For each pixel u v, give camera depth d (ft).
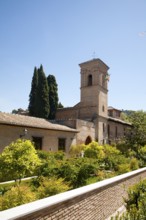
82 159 54.90
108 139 131.64
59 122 103.19
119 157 65.87
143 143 128.16
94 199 23.30
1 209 22.08
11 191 24.31
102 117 124.88
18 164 35.58
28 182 41.37
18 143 38.78
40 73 127.95
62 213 16.94
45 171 41.11
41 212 14.49
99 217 24.29
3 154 36.37
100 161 61.11
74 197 18.92
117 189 31.04
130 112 153.07
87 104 125.29
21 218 12.72
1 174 35.99
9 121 64.85
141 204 19.61
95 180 42.86
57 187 28.86
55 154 70.59
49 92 135.33
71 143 94.02
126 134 141.90
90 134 111.55
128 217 18.65
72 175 39.91
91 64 127.34
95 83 124.88
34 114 127.24
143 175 48.08
